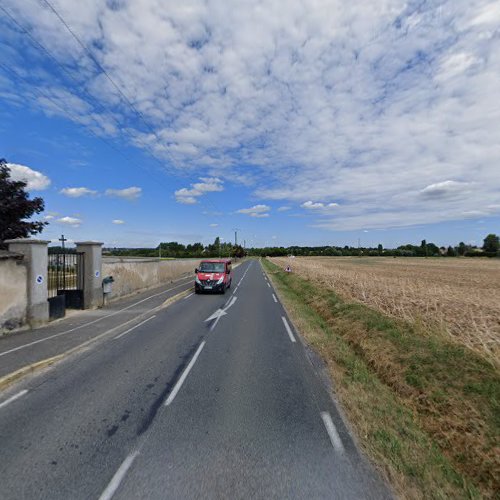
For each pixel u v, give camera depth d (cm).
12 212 1234
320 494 287
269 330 946
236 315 1181
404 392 541
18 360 636
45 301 973
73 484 298
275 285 2341
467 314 882
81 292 1245
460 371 558
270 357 692
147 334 888
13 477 306
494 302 1020
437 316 895
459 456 378
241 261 8519
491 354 612
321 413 441
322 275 2288
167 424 408
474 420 427
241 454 345
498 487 328
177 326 991
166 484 298
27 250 912
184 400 479
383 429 401
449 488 306
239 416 430
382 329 843
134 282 1725
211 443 366
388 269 4388
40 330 900
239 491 290
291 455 345
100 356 691
